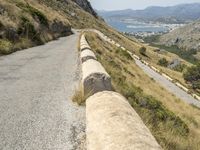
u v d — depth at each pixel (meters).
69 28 57.75
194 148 9.80
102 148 4.44
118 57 46.62
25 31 27.72
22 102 9.34
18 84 11.83
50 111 8.57
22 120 7.73
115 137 4.52
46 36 35.88
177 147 8.69
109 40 86.88
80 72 14.83
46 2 106.44
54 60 19.11
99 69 9.82
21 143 6.34
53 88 11.38
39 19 36.84
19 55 20.66
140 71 48.81
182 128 13.73
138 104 12.50
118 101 6.39
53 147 6.21
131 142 4.24
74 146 6.31
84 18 142.50
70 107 9.03
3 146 6.16
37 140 6.52
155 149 4.12
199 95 65.50
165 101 28.39
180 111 26.89
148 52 143.38
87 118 6.05
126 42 142.62
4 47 20.95
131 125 4.89
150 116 10.77
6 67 15.49
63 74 14.30
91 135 5.16
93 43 38.44
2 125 7.34
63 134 6.92
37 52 23.34
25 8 34.78
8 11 26.92
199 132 19.23
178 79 81.81
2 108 8.65
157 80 56.75
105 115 5.50
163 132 9.36
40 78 13.15
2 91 10.60
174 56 195.88
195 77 77.94
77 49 27.81
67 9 133.62
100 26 154.88
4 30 23.34
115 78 16.83
